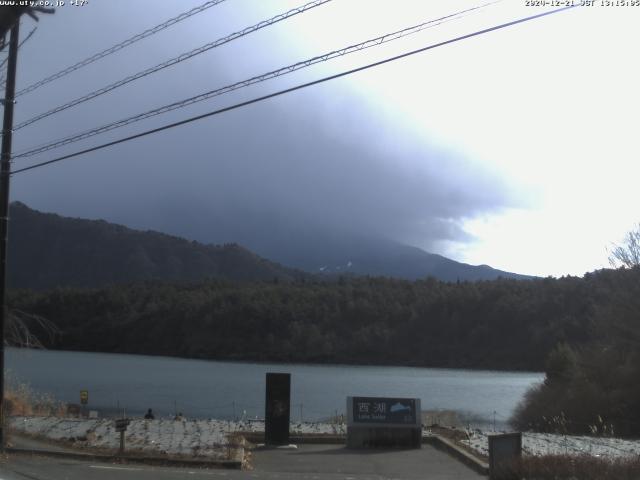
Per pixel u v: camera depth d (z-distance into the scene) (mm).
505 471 12094
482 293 109000
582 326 88125
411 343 108000
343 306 118500
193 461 14844
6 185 17125
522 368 93250
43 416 24812
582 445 16906
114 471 13227
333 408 52438
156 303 127000
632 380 36438
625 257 39531
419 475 13789
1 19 10469
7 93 16891
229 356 113812
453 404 55562
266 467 14922
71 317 126812
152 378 78562
